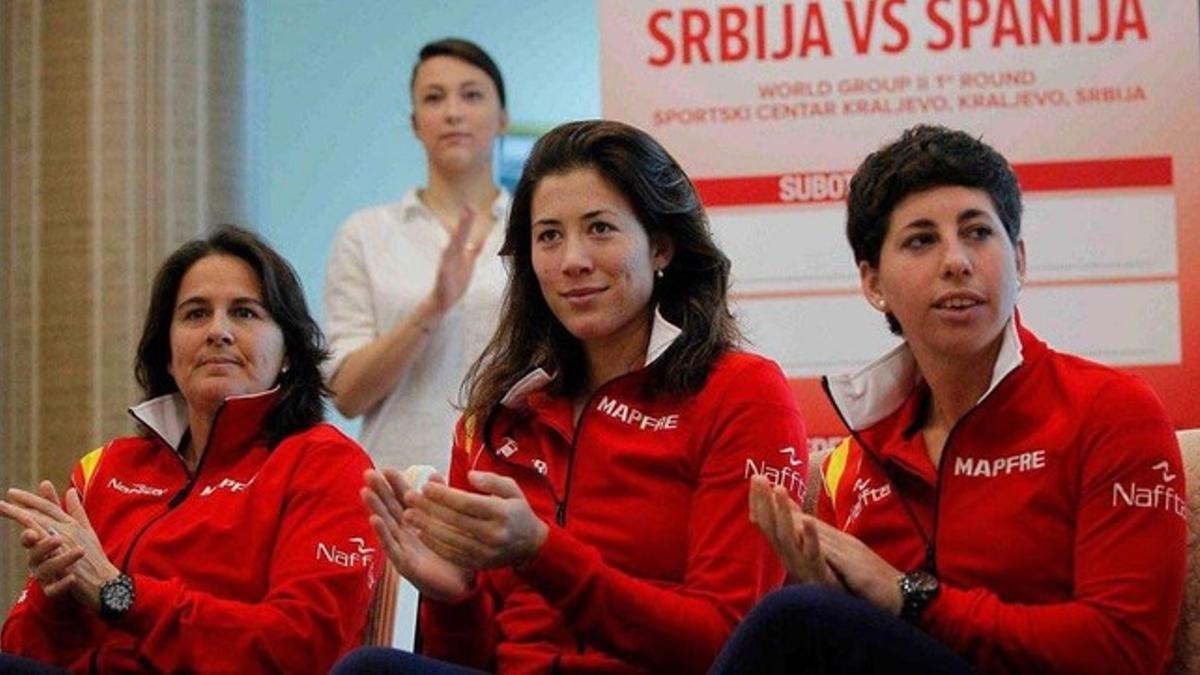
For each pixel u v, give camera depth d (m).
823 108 4.59
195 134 5.24
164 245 5.18
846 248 4.56
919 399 2.91
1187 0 4.50
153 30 5.22
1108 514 2.65
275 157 6.75
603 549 2.93
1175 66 4.51
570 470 3.01
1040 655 2.57
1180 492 2.67
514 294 3.15
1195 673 2.79
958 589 2.69
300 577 3.18
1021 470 2.73
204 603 3.14
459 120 4.84
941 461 2.81
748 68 4.61
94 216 5.18
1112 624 2.59
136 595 3.14
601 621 2.73
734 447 2.92
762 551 2.88
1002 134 4.54
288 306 3.48
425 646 2.98
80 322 5.18
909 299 2.78
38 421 5.22
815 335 4.57
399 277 4.79
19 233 5.29
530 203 3.10
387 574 3.29
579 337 3.06
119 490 3.46
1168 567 2.62
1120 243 4.51
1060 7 4.54
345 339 4.76
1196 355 4.48
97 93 5.20
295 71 6.78
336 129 6.80
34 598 3.27
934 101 4.56
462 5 6.92
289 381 3.46
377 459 4.61
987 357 2.81
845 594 2.48
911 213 2.79
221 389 3.41
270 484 3.30
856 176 2.90
